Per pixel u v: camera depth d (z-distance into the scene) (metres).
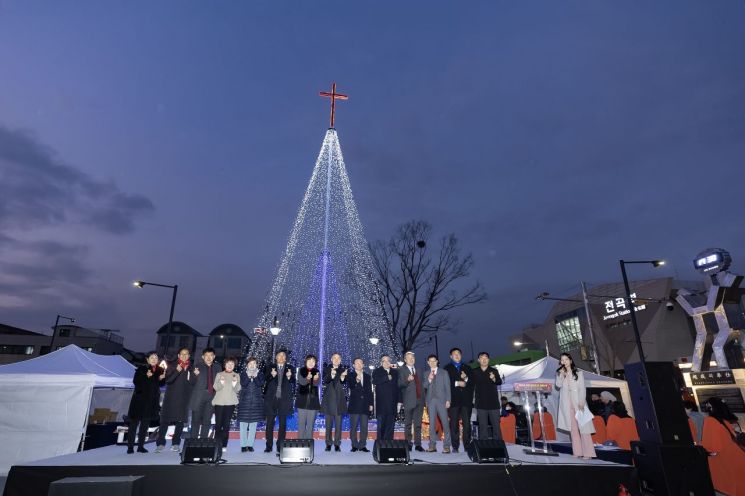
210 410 8.92
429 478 6.84
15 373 11.86
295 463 6.77
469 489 6.86
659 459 6.56
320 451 8.73
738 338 17.39
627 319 40.88
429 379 9.21
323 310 19.09
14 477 6.47
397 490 6.75
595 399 16.62
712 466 8.37
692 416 10.28
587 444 7.85
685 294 19.78
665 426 6.71
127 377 13.57
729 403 16.86
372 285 26.72
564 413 8.31
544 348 51.62
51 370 12.34
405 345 27.55
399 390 9.76
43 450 11.43
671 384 7.00
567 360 8.49
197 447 6.83
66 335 56.91
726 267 18.14
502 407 15.19
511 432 12.49
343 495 6.66
